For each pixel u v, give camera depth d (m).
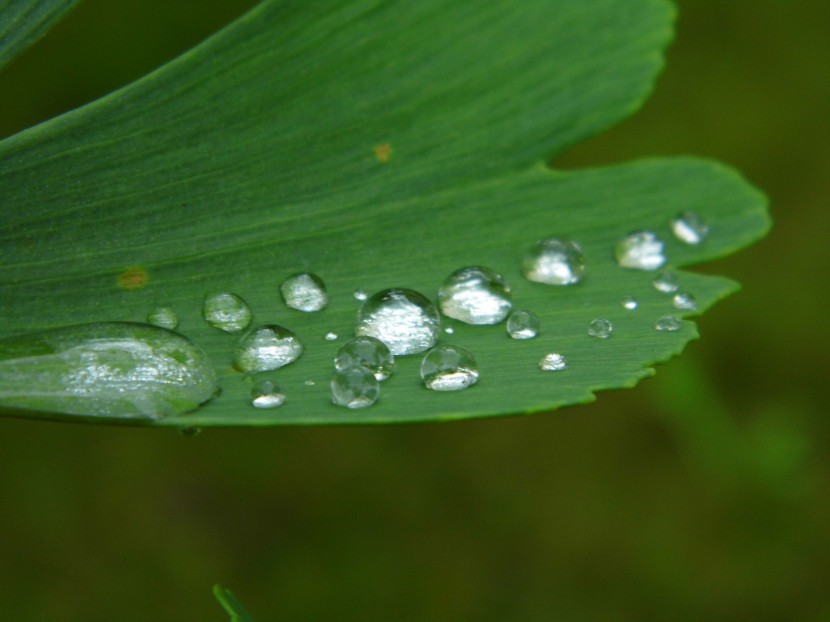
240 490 0.24
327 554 0.24
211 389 0.15
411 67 0.16
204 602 0.23
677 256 0.16
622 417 0.26
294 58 0.15
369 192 0.16
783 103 0.28
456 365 0.15
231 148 0.15
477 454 0.25
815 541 0.24
